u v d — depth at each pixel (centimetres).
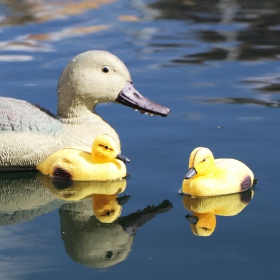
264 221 1038
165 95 1484
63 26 1891
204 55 1702
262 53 1711
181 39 1812
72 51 1711
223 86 1528
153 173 1183
